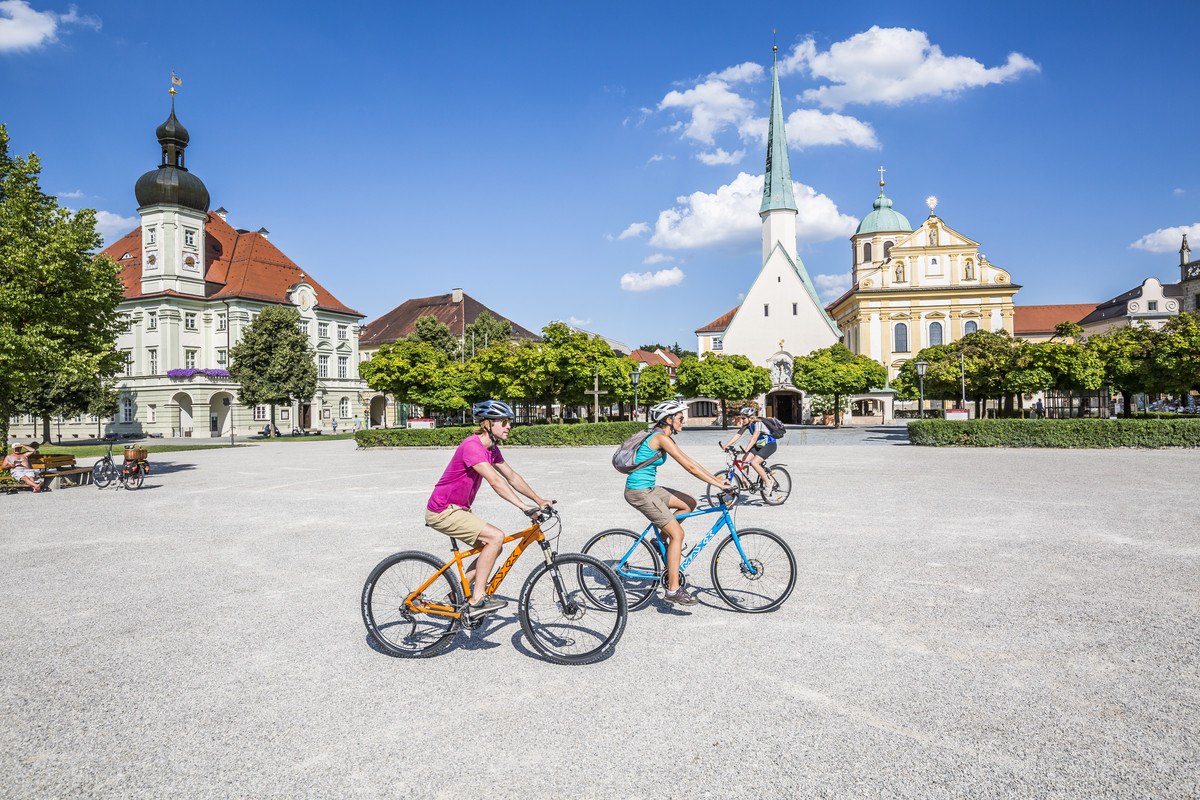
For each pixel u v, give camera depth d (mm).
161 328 62656
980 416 48875
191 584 7590
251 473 21812
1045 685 4621
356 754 3852
